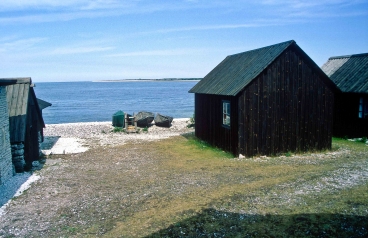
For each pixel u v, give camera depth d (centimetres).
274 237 679
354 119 1944
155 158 1541
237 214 807
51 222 812
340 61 2395
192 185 1073
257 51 1738
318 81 1579
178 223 769
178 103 7319
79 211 881
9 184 1141
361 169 1204
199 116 2023
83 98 9281
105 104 7106
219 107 1680
